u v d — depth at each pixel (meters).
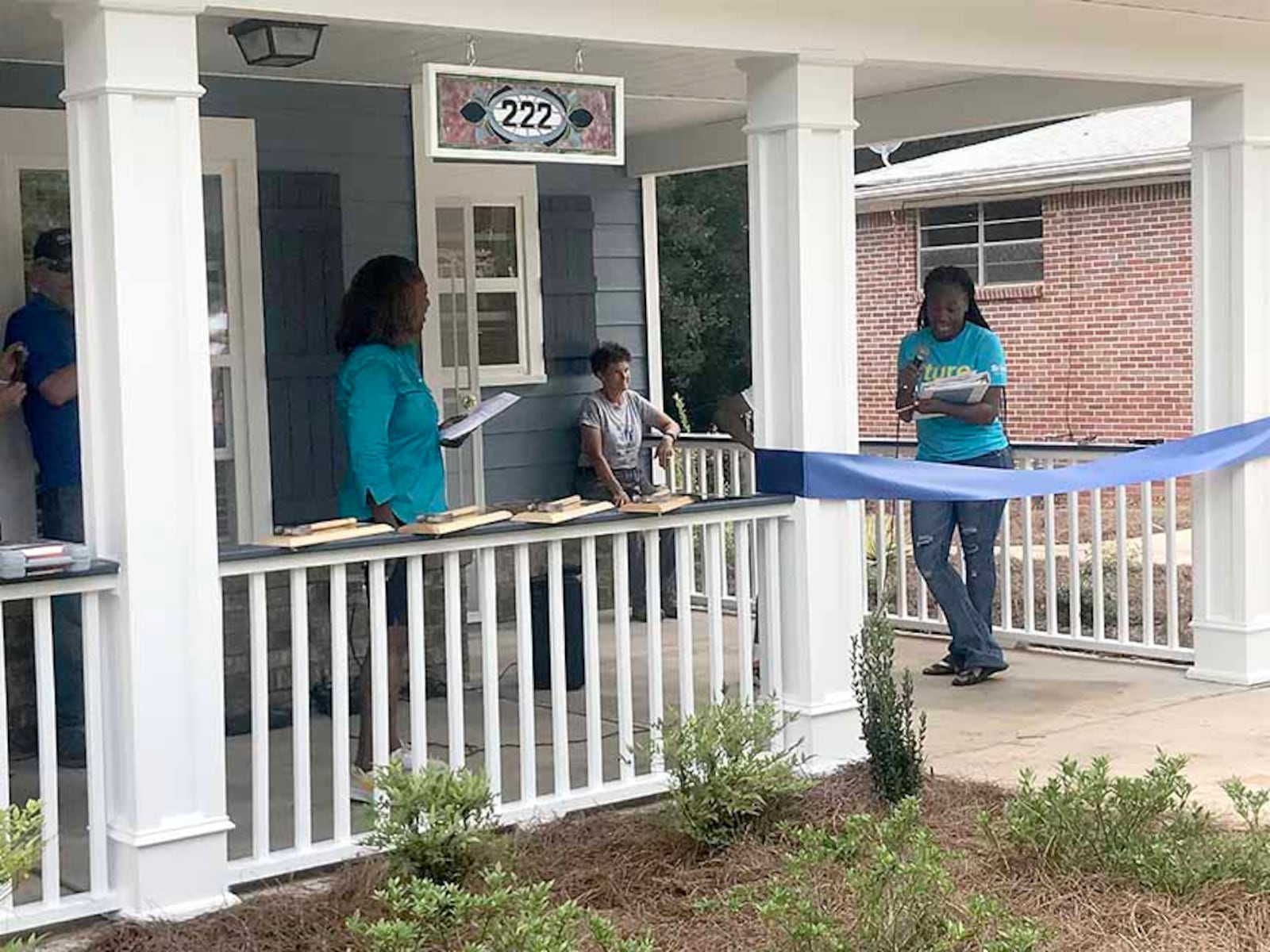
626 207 10.49
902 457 10.38
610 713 7.88
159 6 4.86
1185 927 4.62
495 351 9.40
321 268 8.27
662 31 5.96
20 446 7.12
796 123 6.34
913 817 4.89
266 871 5.20
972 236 20.45
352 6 5.27
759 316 6.50
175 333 4.96
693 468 11.07
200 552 5.00
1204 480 8.20
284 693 7.63
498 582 8.97
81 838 5.86
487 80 5.57
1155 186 18.67
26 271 7.33
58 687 6.82
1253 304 8.01
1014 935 4.16
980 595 8.36
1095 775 5.32
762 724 5.66
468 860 4.96
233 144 7.90
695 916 4.87
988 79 8.73
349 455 6.14
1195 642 8.29
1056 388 19.84
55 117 7.38
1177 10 7.50
